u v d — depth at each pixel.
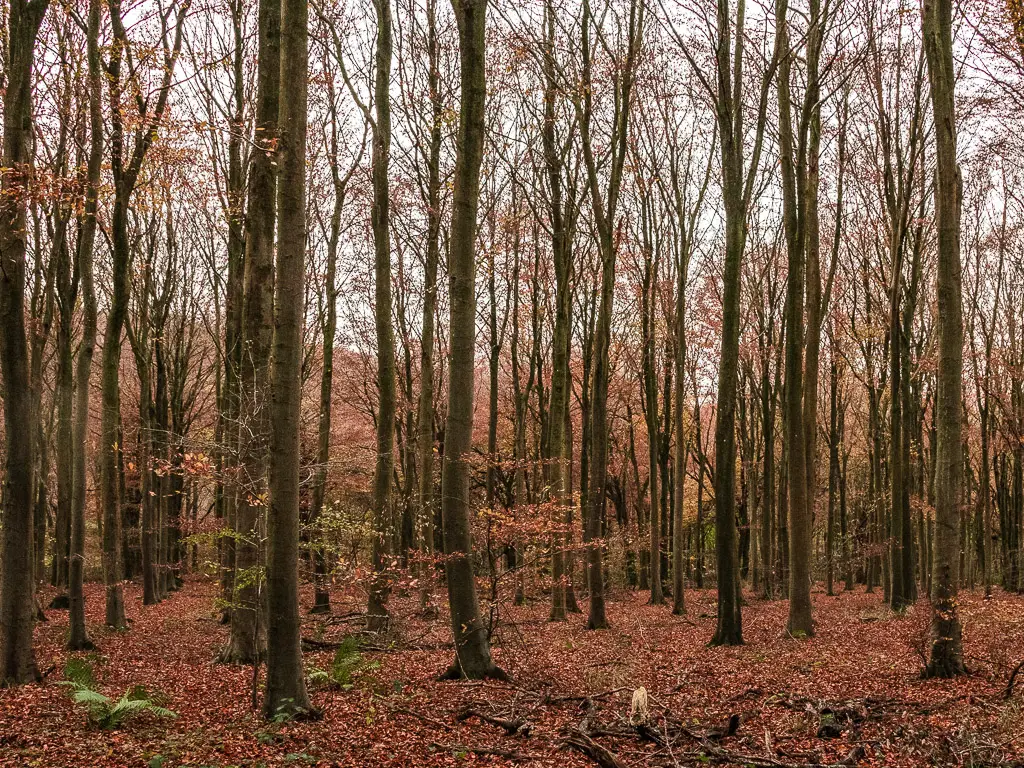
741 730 8.33
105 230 15.89
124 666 12.27
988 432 27.72
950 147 10.48
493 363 24.56
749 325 27.95
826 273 27.42
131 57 13.31
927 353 25.06
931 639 10.62
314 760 7.21
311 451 25.44
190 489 24.70
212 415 30.80
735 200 15.11
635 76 18.67
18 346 10.03
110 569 16.64
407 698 9.69
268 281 12.86
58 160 14.59
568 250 18.95
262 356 12.70
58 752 7.20
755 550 30.66
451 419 10.90
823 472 41.03
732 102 16.52
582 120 17.84
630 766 7.23
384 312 16.62
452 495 10.95
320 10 18.84
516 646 14.08
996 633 13.92
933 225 23.16
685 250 22.86
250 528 12.29
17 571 10.14
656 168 23.02
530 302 26.11
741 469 36.19
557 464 18.28
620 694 9.99
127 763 6.95
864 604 22.88
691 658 12.99
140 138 13.30
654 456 25.59
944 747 7.33
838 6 15.93
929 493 27.36
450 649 13.88
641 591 31.50
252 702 8.93
